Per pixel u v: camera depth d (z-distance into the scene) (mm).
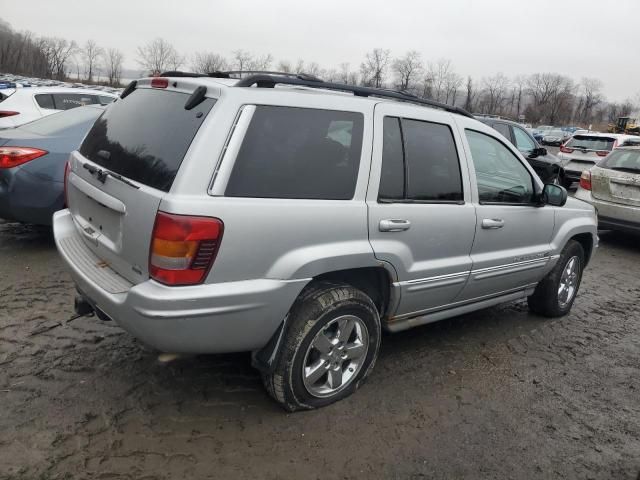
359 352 3281
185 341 2633
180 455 2721
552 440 3121
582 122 94375
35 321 4039
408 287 3395
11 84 28156
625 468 2922
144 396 3193
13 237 6070
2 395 3086
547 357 4199
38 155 5340
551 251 4559
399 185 3305
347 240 3018
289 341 2922
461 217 3645
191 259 2521
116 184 2848
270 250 2725
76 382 3283
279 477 2633
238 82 2799
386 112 3295
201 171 2559
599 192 8203
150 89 3217
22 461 2580
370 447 2910
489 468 2830
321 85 3129
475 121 3943
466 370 3867
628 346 4547
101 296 2783
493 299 4289
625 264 7379
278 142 2809
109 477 2531
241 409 3139
